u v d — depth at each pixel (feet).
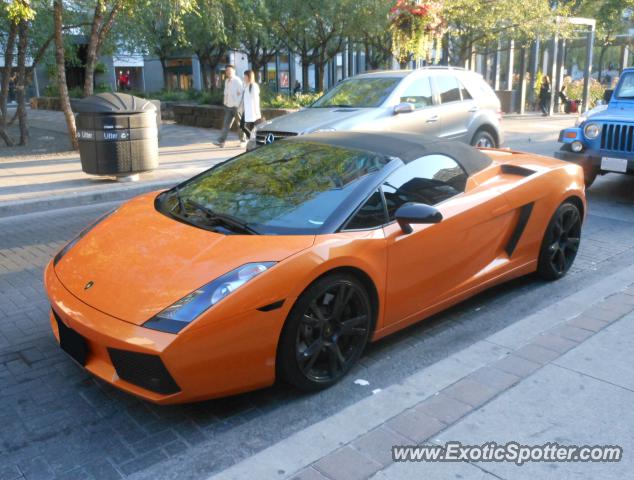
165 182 32.81
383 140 14.28
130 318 9.58
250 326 9.80
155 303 9.70
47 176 34.47
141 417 10.55
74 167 37.78
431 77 32.81
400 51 50.01
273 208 12.09
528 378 11.06
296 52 80.07
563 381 10.94
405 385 11.07
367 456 8.90
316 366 11.34
